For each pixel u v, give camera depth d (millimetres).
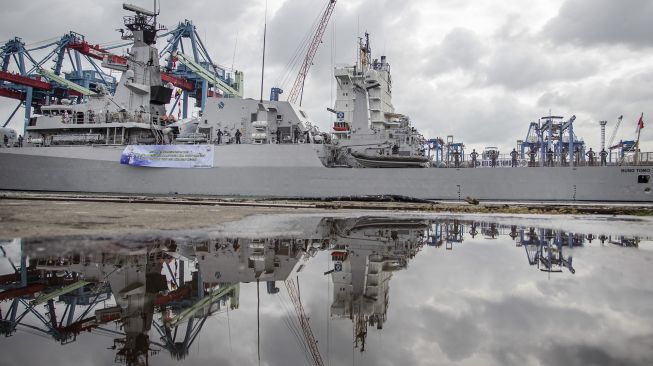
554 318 4969
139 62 43000
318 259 9336
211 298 6309
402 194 35719
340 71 49719
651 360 3730
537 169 34188
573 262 8758
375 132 38938
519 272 7719
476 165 38875
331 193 36031
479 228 15805
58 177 40625
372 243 11766
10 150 42062
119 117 40312
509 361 3734
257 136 37562
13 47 71562
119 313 5637
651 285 6691
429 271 7871
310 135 38875
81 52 73250
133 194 39250
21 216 15852
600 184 33406
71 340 4645
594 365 3531
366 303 5848
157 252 9461
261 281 7355
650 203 32750
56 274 7445
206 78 75938
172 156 38500
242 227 14578
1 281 7031
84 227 12961
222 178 37594
